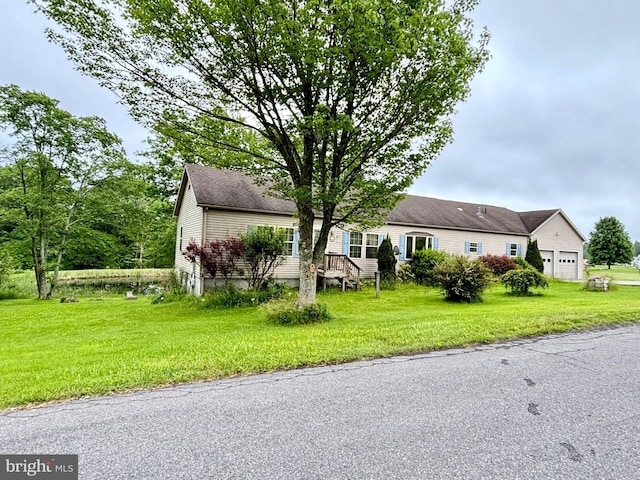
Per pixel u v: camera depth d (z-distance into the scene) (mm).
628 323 6730
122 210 16734
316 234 15391
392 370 4035
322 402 3137
